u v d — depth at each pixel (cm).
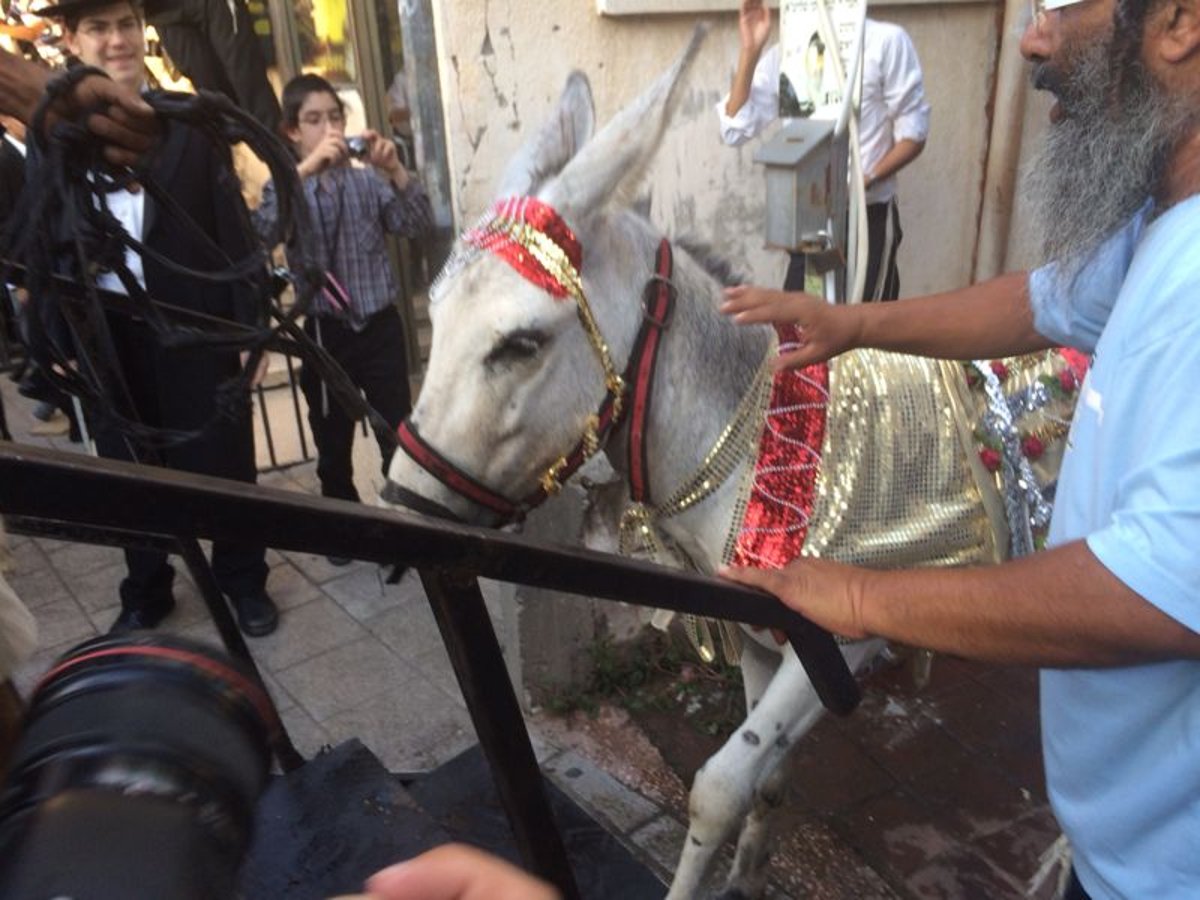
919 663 217
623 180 154
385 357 373
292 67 554
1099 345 112
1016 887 240
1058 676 124
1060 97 117
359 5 513
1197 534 91
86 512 67
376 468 461
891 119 325
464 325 152
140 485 68
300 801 167
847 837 256
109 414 170
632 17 258
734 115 258
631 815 263
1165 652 96
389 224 361
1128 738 113
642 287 163
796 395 168
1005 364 186
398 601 366
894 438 168
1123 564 94
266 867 153
